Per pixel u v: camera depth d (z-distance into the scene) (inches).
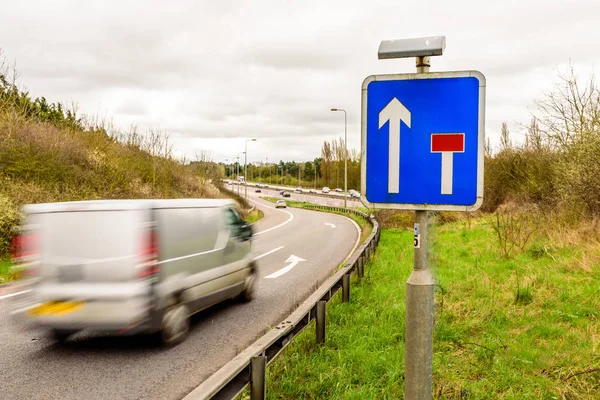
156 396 177.2
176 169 1572.3
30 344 239.5
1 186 641.0
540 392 162.6
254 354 143.5
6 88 933.8
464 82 87.0
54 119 1302.9
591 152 505.7
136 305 217.5
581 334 222.1
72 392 180.7
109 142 1186.0
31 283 227.8
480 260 446.0
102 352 228.5
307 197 3801.7
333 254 610.5
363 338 224.8
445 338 224.1
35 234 229.5
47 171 772.6
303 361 195.6
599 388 165.0
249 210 1905.8
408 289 89.0
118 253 220.2
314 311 242.1
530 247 474.0
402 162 89.8
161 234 232.8
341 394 164.6
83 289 220.8
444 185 87.7
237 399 160.4
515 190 929.5
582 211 530.3
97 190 902.4
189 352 228.8
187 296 251.1
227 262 302.4
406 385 89.3
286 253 622.5
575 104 533.3
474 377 180.9
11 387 185.2
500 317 253.3
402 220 971.3
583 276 335.3
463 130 87.0
